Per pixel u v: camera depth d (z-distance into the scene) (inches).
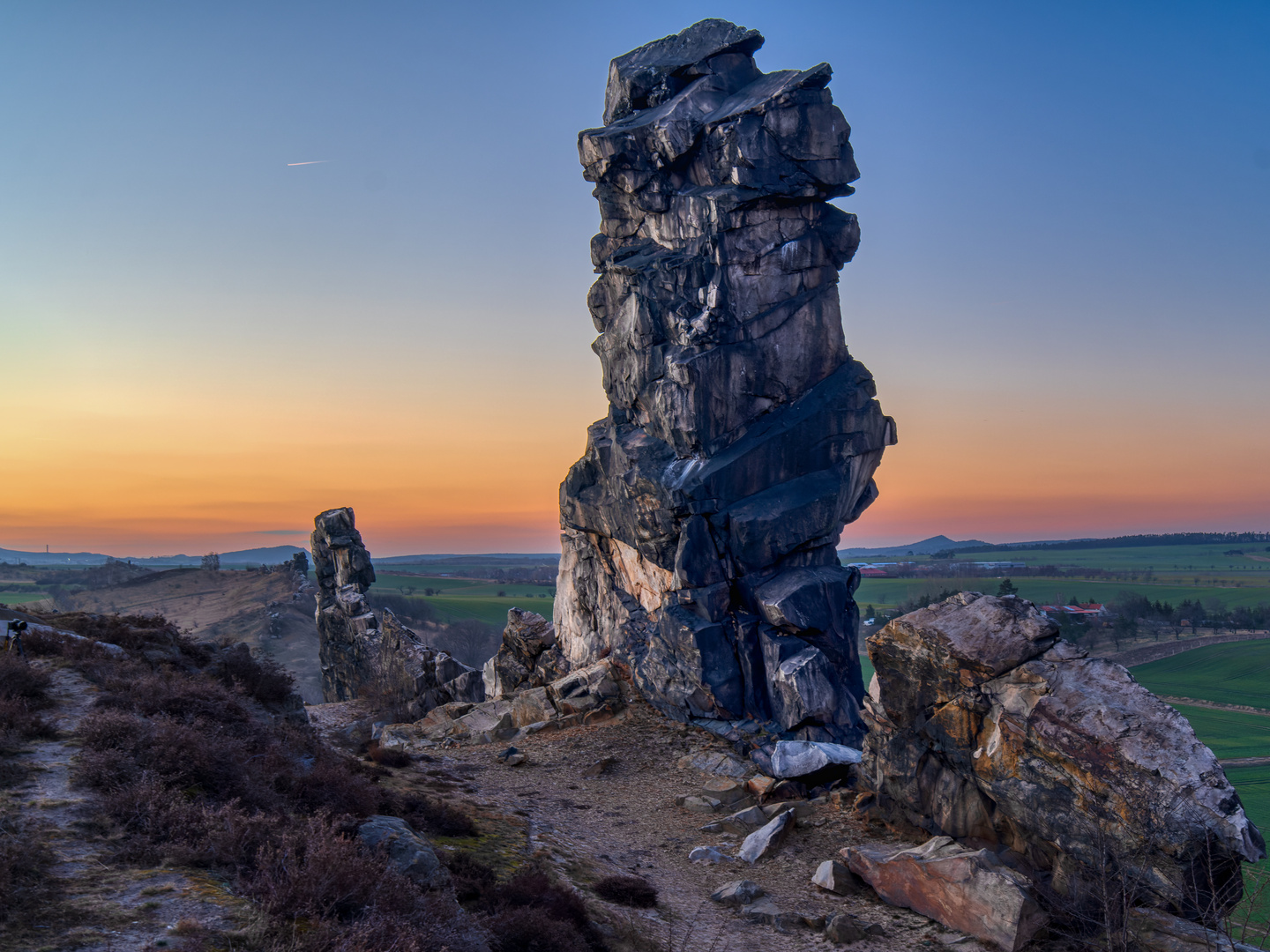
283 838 471.2
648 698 1466.5
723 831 996.6
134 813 499.5
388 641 2288.4
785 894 810.2
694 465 1412.4
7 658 725.9
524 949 538.6
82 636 923.4
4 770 541.0
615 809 1077.1
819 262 1430.9
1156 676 4074.8
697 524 1376.7
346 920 429.7
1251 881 832.9
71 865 436.1
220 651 1070.4
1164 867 684.1
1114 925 681.0
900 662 934.4
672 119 1409.9
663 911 746.8
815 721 1236.5
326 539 2701.8
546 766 1267.2
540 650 1920.5
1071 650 859.4
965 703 867.4
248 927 389.4
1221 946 633.0
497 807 1005.2
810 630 1298.0
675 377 1405.0
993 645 873.5
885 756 952.9
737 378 1402.6
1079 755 761.0
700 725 1348.4
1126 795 716.7
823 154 1373.0
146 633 1002.1
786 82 1392.7
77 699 724.0
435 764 1270.9
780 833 941.8
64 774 553.3
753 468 1382.9
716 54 1502.2
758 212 1401.3
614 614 1654.8
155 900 408.8
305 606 5605.3
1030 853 803.4
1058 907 726.5
